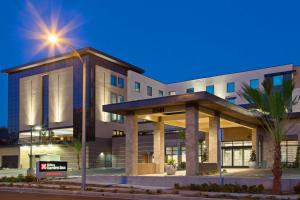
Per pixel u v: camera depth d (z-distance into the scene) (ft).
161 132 111.65
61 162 106.83
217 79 218.79
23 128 256.32
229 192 65.98
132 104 98.32
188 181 78.95
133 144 102.47
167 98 92.38
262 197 57.77
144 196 62.59
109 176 91.86
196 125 91.50
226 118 110.22
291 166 138.62
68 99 234.99
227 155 157.07
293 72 183.73
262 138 138.62
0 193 74.90
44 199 62.18
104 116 232.94
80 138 217.15
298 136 142.92
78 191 72.02
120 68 250.16
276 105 63.00
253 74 204.13
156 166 110.22
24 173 170.40
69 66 237.45
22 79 260.83
